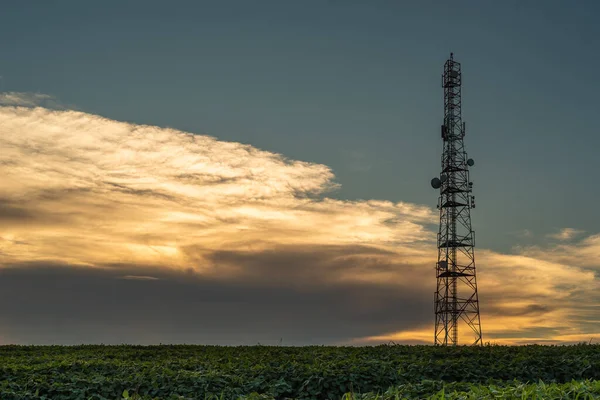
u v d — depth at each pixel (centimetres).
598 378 1989
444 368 1952
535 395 864
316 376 1753
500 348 2527
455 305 4731
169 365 1948
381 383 1806
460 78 5184
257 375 1834
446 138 5069
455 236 4850
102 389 1622
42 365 1900
